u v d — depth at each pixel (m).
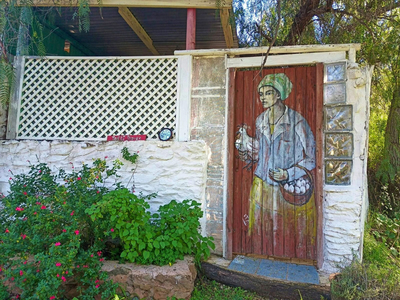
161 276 2.94
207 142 4.07
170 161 3.97
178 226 3.16
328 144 3.66
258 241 3.94
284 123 3.93
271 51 3.89
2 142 4.27
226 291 3.30
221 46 6.82
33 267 2.55
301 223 3.80
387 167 4.93
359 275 2.88
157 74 4.23
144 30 5.89
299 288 3.13
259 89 4.04
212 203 4.00
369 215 4.78
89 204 3.12
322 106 3.73
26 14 3.73
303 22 5.59
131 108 4.24
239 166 4.04
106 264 3.09
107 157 3.96
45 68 4.41
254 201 3.97
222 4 4.14
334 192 3.60
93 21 5.48
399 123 4.93
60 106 4.38
